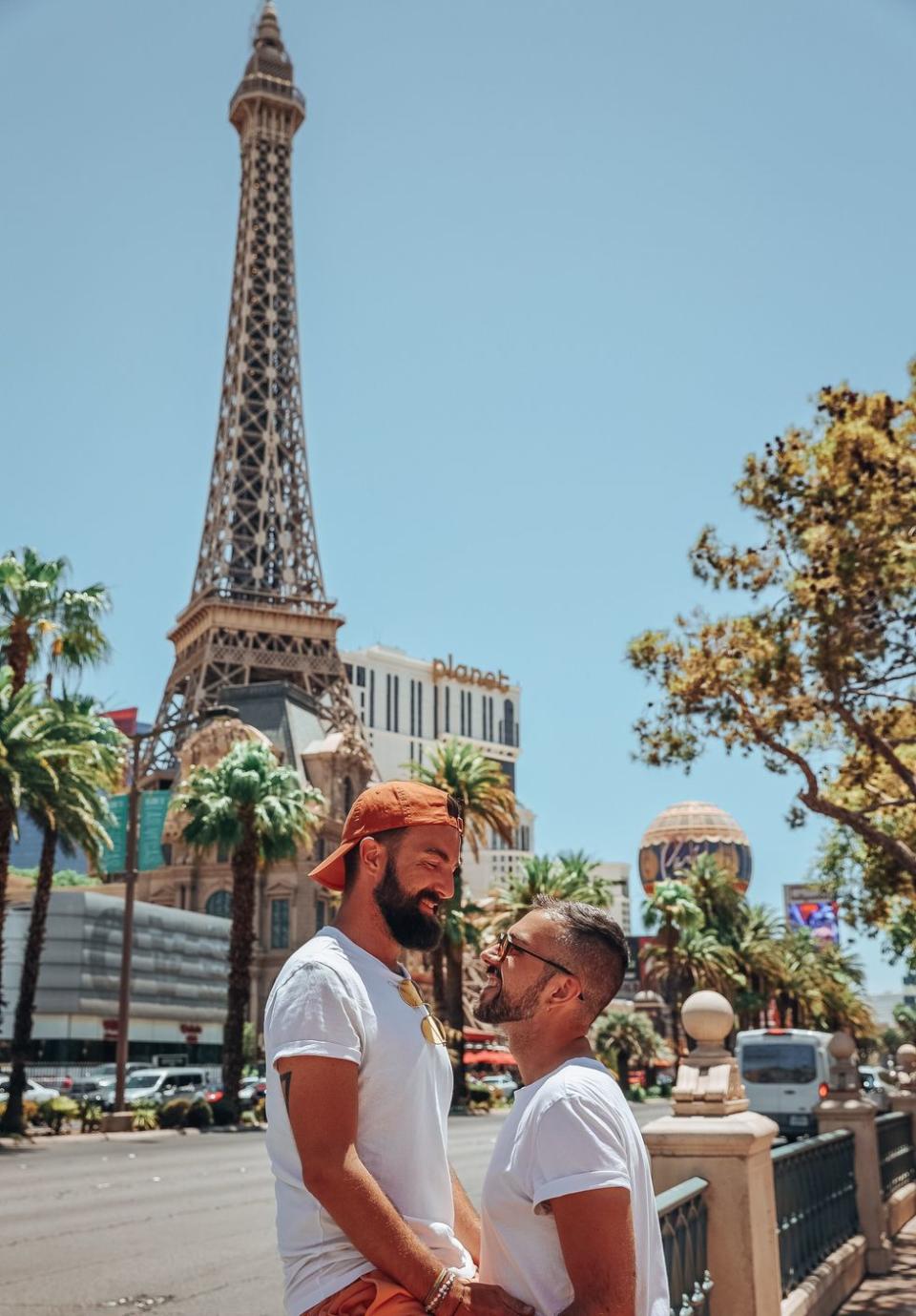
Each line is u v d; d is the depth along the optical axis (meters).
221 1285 11.83
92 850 38.25
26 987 37.22
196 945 84.06
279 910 105.00
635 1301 2.81
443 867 3.21
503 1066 92.19
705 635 18.91
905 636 17.17
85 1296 11.22
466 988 87.69
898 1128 15.30
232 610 126.44
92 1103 41.19
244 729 111.94
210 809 46.97
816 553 17.34
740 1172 5.71
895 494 16.72
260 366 145.62
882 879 24.22
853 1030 117.56
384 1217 2.77
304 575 138.00
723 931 88.88
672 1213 5.14
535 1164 2.89
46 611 37.72
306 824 48.81
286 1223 2.91
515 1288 2.91
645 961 95.25
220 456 142.75
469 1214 3.42
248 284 148.38
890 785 24.44
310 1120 2.81
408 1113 2.98
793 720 18.39
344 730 125.75
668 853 122.06
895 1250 12.84
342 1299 2.79
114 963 74.62
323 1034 2.87
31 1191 20.81
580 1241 2.76
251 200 152.62
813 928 128.12
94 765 39.50
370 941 3.20
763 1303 5.79
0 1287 11.60
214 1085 55.06
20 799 34.75
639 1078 82.50
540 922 3.27
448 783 54.84
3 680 35.56
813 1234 9.54
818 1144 9.71
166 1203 18.89
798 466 17.62
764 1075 32.94
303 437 144.75
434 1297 2.76
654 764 19.20
